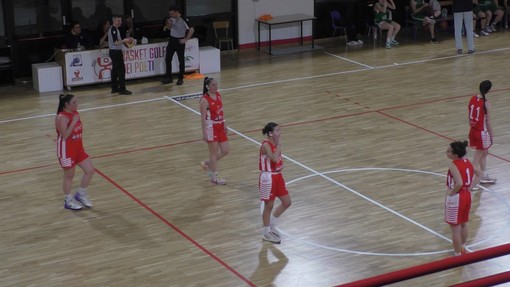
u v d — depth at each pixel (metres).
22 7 21.52
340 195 13.59
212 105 13.72
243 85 20.98
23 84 21.52
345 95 19.83
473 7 26.39
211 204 13.35
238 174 14.70
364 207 13.05
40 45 22.05
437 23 27.25
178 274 10.88
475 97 13.63
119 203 13.45
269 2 25.17
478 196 13.41
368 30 26.78
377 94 19.86
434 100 19.20
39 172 14.97
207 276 10.80
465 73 21.72
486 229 12.13
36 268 11.16
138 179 14.52
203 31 24.00
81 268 11.12
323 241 11.84
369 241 11.80
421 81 21.00
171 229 12.38
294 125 17.50
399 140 16.36
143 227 12.48
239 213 12.95
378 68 22.52
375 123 17.53
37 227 12.55
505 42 25.52
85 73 20.83
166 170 14.95
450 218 10.83
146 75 21.69
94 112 18.78
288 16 25.31
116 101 19.73
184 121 17.97
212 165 14.09
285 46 25.61
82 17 22.39
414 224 12.39
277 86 20.83
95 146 16.34
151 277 10.80
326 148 15.96
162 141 16.61
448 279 10.58
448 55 23.92
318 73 22.12
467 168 10.70
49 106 19.34
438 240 11.80
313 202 13.30
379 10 25.09
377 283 4.62
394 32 25.28
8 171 15.02
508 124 17.28
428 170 14.68
